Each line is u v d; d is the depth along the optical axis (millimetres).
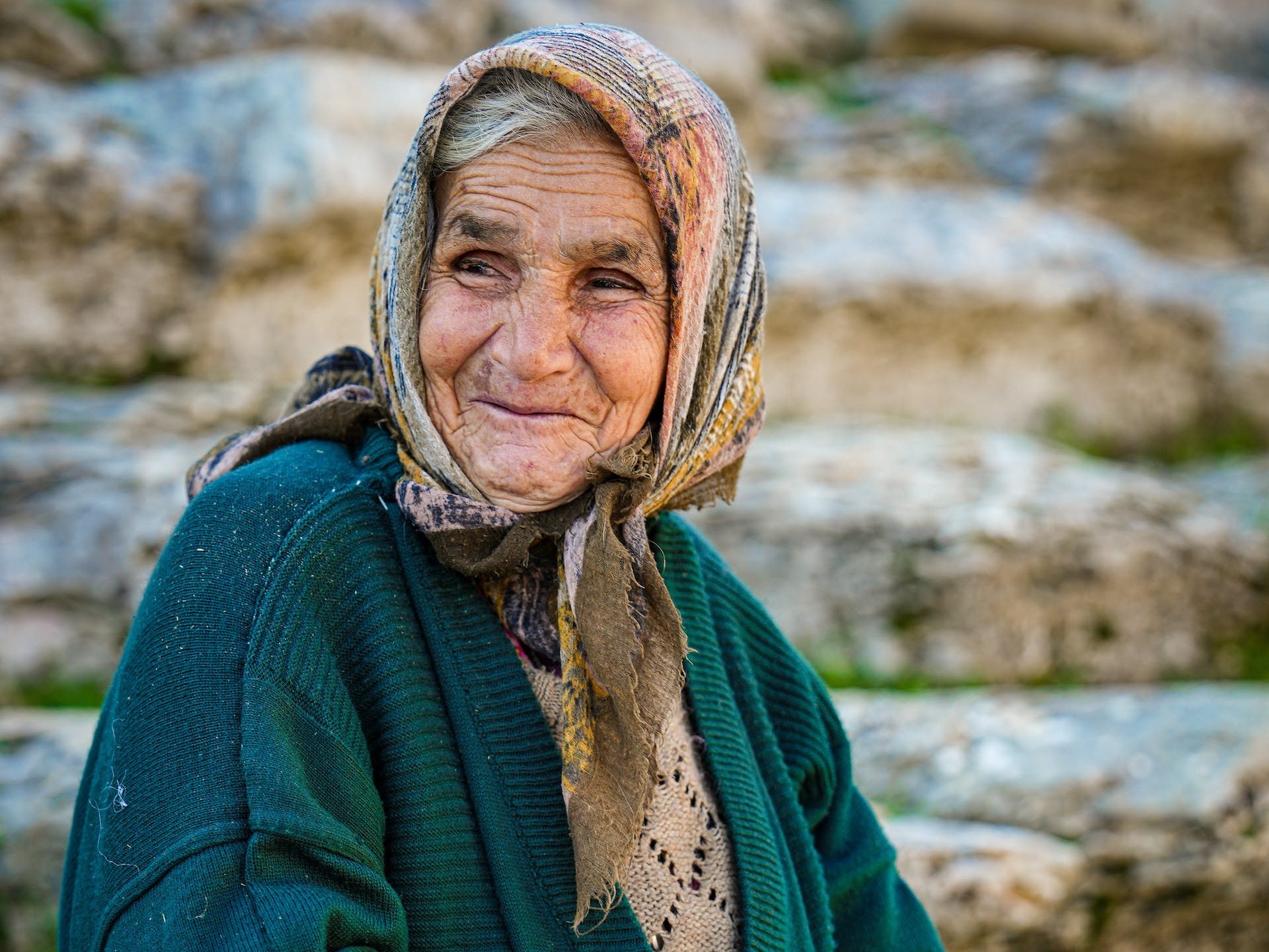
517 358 1311
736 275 1499
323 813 1188
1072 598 4328
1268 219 7926
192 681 1213
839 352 5629
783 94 8094
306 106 4629
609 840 1280
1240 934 3271
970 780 3369
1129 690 3951
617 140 1311
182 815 1155
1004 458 4957
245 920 1113
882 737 3553
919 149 7309
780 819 1593
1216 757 3326
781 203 5961
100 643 3564
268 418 4227
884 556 4176
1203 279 7363
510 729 1330
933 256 5824
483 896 1288
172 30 5355
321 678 1252
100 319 4418
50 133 4445
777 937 1461
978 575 4152
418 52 5863
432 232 1362
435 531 1324
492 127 1303
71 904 1342
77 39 5125
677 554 1593
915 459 4809
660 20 6910
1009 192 7223
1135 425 6383
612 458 1354
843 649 4105
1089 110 7320
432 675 1327
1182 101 7363
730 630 1652
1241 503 5555
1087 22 9117
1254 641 4676
